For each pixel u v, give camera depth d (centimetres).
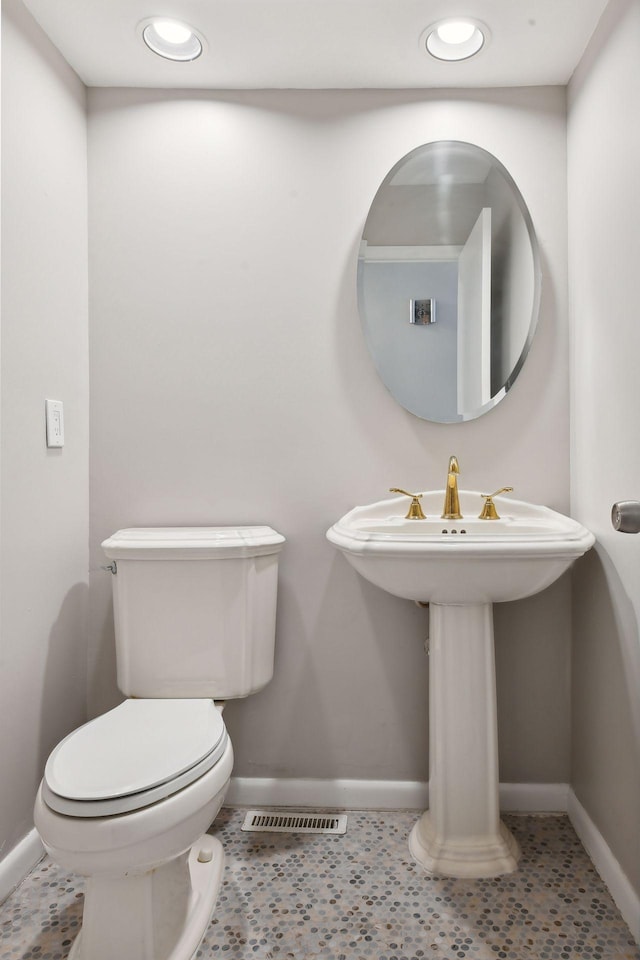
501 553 129
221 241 178
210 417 179
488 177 175
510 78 171
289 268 178
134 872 109
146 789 107
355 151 177
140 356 179
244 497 178
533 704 177
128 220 178
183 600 159
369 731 178
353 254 177
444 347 175
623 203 136
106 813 103
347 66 167
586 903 138
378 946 126
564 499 175
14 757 142
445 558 130
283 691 179
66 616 167
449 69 168
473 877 145
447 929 130
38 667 152
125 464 179
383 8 145
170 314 178
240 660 160
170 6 145
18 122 143
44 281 154
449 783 151
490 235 174
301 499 178
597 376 153
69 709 168
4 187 138
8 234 139
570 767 175
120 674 161
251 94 178
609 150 144
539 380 175
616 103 140
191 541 158
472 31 155
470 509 172
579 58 162
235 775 179
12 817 142
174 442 179
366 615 178
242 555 158
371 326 176
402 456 176
